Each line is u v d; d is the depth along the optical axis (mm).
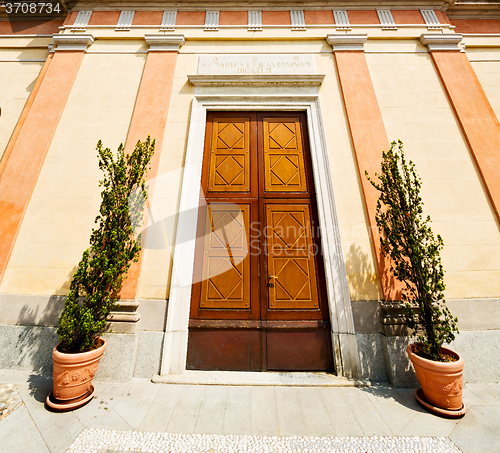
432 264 2562
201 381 2707
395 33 4523
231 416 2168
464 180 3594
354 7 4711
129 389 2576
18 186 3576
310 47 4449
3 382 2619
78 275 2523
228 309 3160
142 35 4539
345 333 2959
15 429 1946
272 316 3133
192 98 4062
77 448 1782
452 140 3811
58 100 4066
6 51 4812
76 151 3799
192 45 4480
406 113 3971
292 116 4074
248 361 2975
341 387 2678
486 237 3324
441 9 4781
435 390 2264
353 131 3797
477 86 4266
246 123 4027
